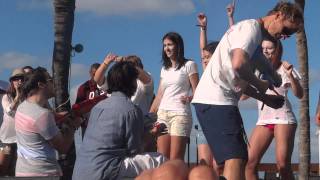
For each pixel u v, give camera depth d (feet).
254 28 14.70
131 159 17.11
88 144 17.31
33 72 19.86
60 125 19.88
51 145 19.44
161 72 22.86
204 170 13.26
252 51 14.64
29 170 19.08
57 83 28.55
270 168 33.76
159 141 22.08
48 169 19.33
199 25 22.93
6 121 23.45
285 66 19.13
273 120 19.42
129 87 17.81
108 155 17.01
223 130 15.11
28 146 19.16
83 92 25.67
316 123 19.76
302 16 14.92
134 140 17.31
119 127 17.17
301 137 33.37
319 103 19.63
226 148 15.05
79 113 20.03
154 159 17.33
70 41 29.19
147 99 23.40
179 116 22.00
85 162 17.11
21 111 19.40
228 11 21.77
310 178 22.74
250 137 20.03
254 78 14.56
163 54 22.48
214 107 15.19
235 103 15.33
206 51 20.43
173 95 22.29
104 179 16.83
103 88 23.30
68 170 25.86
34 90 19.66
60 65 28.73
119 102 17.46
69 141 19.71
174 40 22.21
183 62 22.39
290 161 19.45
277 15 14.90
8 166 23.49
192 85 22.30
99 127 17.26
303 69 33.60
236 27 14.92
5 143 23.49
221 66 15.19
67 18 29.09
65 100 28.60
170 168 13.56
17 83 23.15
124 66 17.95
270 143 19.81
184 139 22.11
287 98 19.53
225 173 15.03
